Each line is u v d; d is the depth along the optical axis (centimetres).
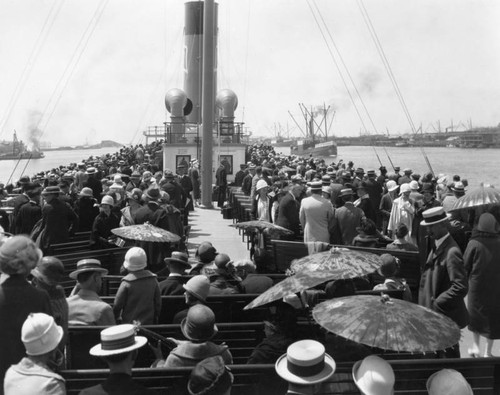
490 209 1003
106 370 528
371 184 1772
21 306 476
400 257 1041
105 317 648
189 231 1911
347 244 1167
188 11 4100
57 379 410
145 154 4219
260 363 554
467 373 551
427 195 1355
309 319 630
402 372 551
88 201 1378
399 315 434
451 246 710
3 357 470
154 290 723
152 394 498
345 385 541
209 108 2542
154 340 668
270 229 1213
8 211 1553
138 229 962
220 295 759
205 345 520
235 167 3450
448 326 435
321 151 9975
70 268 1043
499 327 779
